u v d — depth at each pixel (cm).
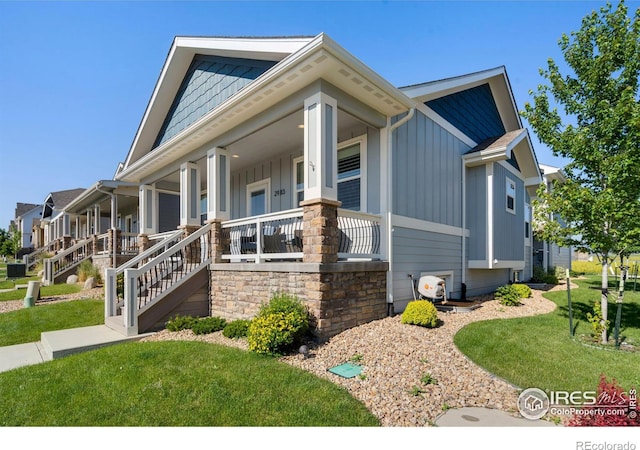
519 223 1088
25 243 4059
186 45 802
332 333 476
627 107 446
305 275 483
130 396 316
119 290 795
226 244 707
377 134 628
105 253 1258
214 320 562
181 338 511
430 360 403
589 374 372
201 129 674
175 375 356
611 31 499
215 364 385
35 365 411
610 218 471
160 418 282
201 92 843
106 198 1408
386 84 525
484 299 840
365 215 570
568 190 496
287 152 842
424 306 538
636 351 451
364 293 542
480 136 991
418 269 686
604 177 493
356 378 357
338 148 709
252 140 747
